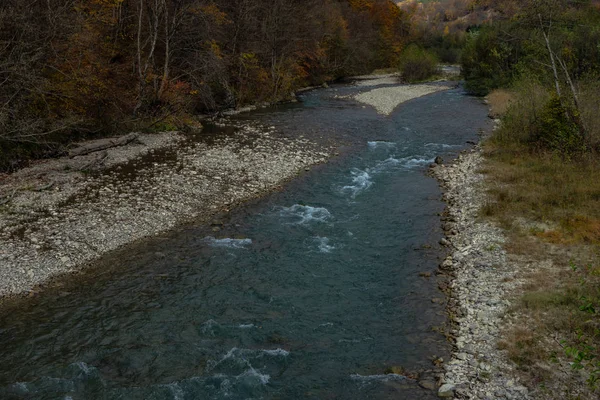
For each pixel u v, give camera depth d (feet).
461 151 86.89
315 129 106.01
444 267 45.42
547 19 80.74
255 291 42.73
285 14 148.46
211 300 41.24
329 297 41.93
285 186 70.18
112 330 36.91
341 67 212.23
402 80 217.15
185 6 103.50
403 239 52.70
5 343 35.22
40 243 49.06
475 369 30.81
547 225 50.24
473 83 159.53
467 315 37.19
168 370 32.68
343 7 245.04
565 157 68.49
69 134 83.25
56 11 74.64
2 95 68.39
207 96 113.29
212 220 57.93
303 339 36.06
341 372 32.19
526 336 33.06
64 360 33.50
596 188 56.03
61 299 41.01
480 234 50.49
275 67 148.25
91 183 66.28
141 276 44.91
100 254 48.65
